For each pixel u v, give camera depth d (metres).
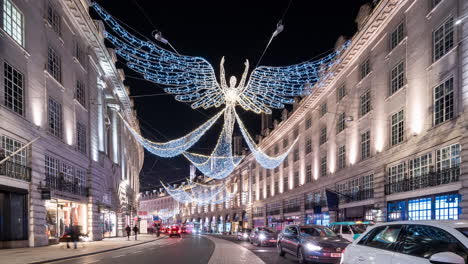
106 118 43.28
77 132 32.03
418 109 23.00
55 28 28.00
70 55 30.56
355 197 32.06
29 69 23.50
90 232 33.19
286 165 55.78
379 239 6.39
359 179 31.64
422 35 22.78
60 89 28.33
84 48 34.47
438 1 21.41
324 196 40.41
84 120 33.66
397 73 26.08
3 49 20.56
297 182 51.12
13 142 21.47
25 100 22.94
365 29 28.91
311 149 45.81
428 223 5.61
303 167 48.38
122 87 47.12
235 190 85.12
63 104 28.77
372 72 29.58
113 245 26.84
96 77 37.84
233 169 80.56
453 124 19.36
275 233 27.73
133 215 63.69
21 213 22.47
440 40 21.14
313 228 15.58
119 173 48.41
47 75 25.94
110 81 44.16
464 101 18.61
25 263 14.16
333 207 33.78
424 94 22.42
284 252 17.34
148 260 16.06
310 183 44.75
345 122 35.06
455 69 19.44
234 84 23.42
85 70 34.28
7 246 21.28
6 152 20.69
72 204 31.62
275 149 62.44
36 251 20.20
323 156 41.66
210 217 102.25
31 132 23.22
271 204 62.44
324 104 41.69
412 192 22.89
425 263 5.08
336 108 37.62
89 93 35.03
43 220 24.41
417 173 23.08
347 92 34.88
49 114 26.36
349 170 33.44
